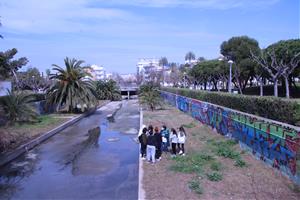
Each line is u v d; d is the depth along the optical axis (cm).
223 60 6762
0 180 1267
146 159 1413
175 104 4419
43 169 1420
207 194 960
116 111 4244
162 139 1545
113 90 6588
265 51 4912
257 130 1359
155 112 3662
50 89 3534
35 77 9100
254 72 5653
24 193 1109
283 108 1512
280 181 1056
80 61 3644
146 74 15438
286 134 1107
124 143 1989
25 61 6888
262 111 1709
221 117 1961
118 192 1087
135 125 2809
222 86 8788
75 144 1984
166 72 13650
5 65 2920
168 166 1292
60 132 2466
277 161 1165
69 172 1359
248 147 1469
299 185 1001
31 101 3048
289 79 5403
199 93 3222
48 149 1844
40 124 2622
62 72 3512
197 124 2523
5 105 2467
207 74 7900
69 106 3625
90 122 3077
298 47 4112
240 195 946
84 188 1142
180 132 1506
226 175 1140
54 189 1141
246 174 1145
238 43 6084
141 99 4006
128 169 1379
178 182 1080
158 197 946
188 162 1331
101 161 1537
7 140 1752
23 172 1377
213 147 1617
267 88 6688
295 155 1030
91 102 3588
